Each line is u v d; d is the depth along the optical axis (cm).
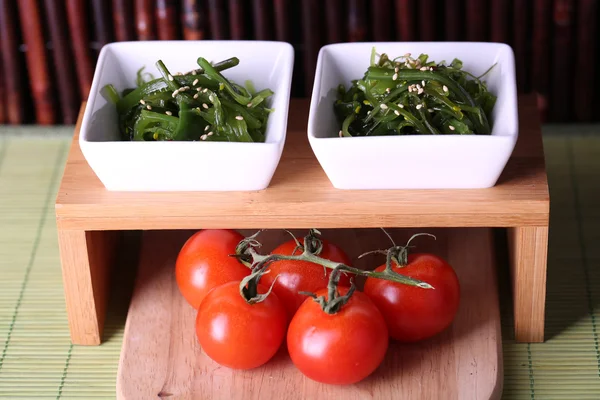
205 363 72
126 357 72
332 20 93
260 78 77
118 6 92
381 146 68
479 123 72
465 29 93
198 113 72
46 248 84
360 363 68
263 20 93
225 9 92
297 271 72
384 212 71
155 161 69
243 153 68
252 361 69
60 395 73
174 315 75
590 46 93
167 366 72
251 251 68
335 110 75
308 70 95
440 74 72
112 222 71
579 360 74
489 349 72
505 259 81
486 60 76
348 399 70
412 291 70
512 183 71
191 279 73
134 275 81
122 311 78
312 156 74
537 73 95
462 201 70
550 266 81
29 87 96
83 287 74
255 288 69
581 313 77
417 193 71
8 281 81
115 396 73
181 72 77
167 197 71
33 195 88
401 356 72
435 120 72
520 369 74
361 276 78
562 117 97
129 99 74
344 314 68
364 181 70
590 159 91
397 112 71
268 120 73
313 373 68
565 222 85
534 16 92
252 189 71
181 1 92
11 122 97
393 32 94
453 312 72
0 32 93
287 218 71
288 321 73
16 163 92
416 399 70
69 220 71
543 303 73
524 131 76
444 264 72
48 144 94
